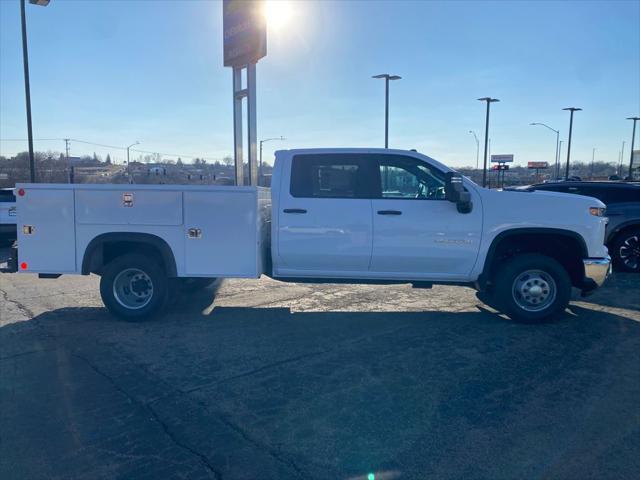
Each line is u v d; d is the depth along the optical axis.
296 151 6.57
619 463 3.34
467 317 6.84
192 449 3.57
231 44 13.98
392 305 7.54
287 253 6.55
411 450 3.52
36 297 8.27
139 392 4.51
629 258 10.02
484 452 3.49
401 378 4.76
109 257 7.06
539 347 5.59
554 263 6.33
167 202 6.51
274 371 4.96
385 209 6.39
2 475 3.28
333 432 3.78
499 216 6.33
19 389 4.59
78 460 3.44
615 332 6.12
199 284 8.27
